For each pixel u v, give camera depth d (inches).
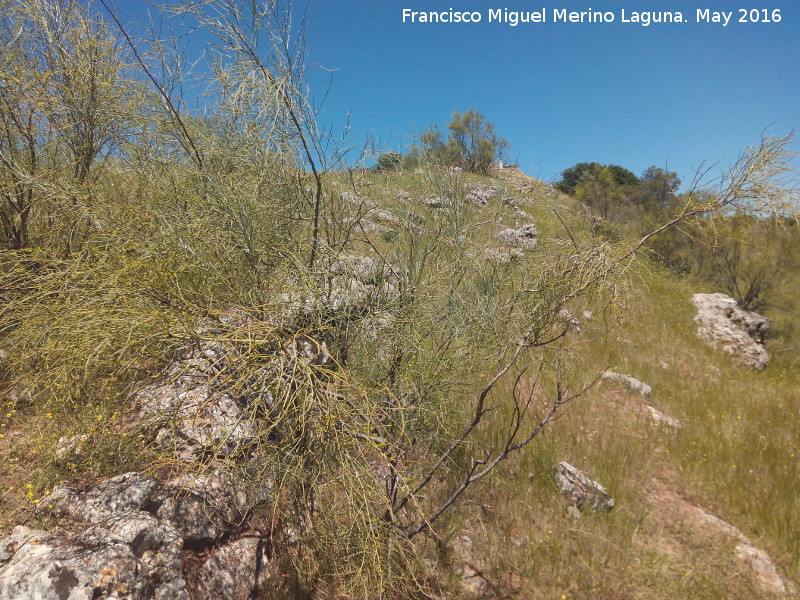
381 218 153.3
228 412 116.7
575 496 173.3
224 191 116.6
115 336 96.4
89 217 122.6
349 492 96.7
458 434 161.0
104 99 150.6
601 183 607.2
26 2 148.6
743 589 148.7
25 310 112.5
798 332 454.3
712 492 193.8
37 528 98.7
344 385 98.5
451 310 137.4
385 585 109.2
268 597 109.1
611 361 287.9
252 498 108.3
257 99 124.7
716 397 278.4
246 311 102.0
